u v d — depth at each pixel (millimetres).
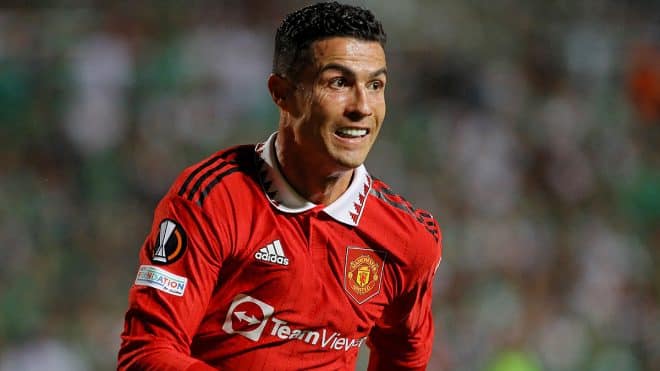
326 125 10344
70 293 39312
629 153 49312
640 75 51312
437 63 49125
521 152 47844
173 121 44562
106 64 44656
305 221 10891
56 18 46562
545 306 42094
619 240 45344
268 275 10656
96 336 37781
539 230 44438
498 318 40219
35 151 43156
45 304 38719
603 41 52062
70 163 42969
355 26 10305
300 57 10398
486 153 46469
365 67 10273
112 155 43188
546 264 43688
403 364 12664
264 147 11102
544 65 51125
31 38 45562
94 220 41375
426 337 12633
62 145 43281
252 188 10852
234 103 45719
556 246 44438
